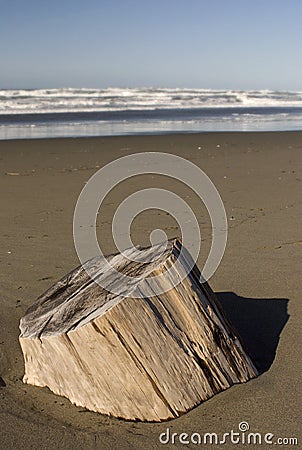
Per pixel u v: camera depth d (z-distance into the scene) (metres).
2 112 25.34
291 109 33.47
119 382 2.45
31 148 12.20
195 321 2.59
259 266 4.36
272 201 6.73
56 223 5.84
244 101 38.97
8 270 4.37
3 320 3.47
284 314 3.49
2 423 2.41
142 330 2.45
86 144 13.02
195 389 2.52
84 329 2.43
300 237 5.14
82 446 2.26
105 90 38.78
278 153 11.38
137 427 2.40
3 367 2.99
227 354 2.66
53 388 2.68
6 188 7.75
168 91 43.50
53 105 29.53
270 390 2.61
